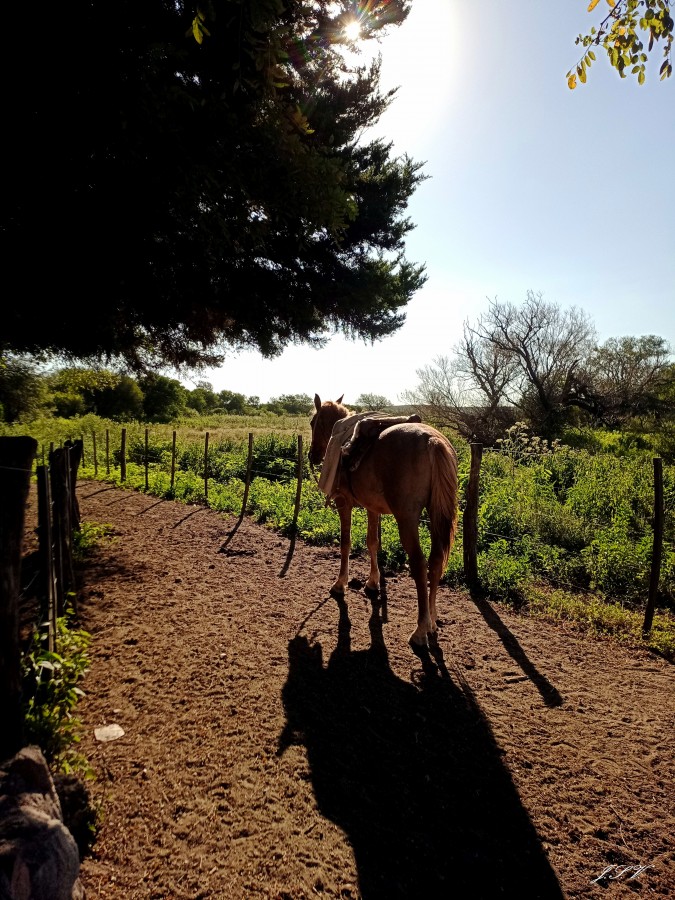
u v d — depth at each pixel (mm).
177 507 10344
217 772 2611
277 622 4602
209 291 5699
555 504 8109
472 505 5508
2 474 1674
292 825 2283
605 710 3320
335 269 7078
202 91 3570
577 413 23141
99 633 4270
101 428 24484
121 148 3223
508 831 2305
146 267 4863
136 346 7656
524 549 6586
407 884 2012
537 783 2621
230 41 3277
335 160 3836
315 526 8094
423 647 4105
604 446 17219
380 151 7867
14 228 3859
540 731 3074
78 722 2504
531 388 22188
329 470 4785
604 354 22969
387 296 7922
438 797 2498
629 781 2654
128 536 7707
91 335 5598
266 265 6164
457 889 1999
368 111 7121
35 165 3305
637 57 2086
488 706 3330
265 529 8430
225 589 5457
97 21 2680
